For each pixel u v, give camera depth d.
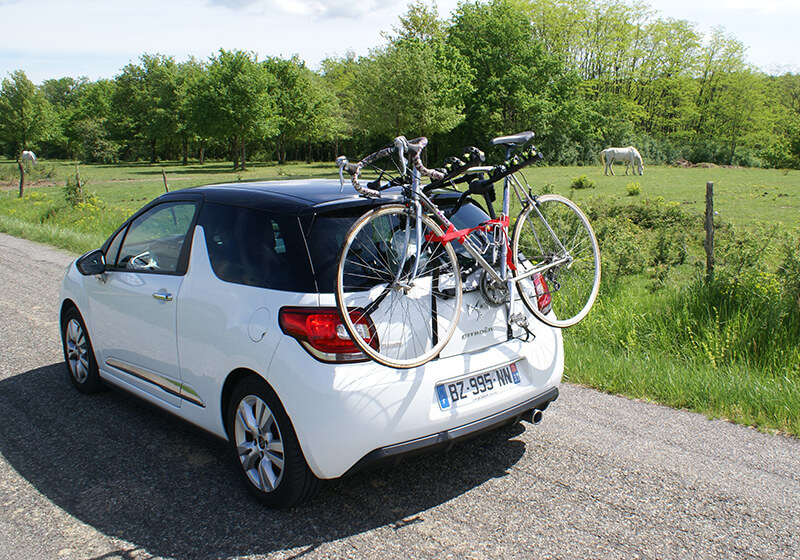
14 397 5.45
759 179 38.31
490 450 4.26
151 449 4.39
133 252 4.72
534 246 3.97
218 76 78.56
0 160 114.38
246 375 3.60
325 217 3.49
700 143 81.62
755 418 4.77
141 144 113.94
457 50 63.88
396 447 3.26
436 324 3.41
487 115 64.12
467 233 3.50
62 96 190.62
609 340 6.86
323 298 3.24
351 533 3.28
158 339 4.23
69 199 22.02
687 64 84.06
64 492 3.80
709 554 3.03
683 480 3.79
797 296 6.53
